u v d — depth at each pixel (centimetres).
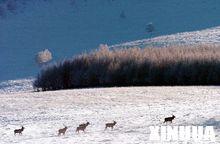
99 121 8500
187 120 7881
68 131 7612
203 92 13100
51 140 6656
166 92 13225
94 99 11981
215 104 10225
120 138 6531
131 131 7188
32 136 7369
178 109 9588
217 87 15012
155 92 13262
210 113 8575
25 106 11075
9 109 10706
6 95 13750
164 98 11875
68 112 9950
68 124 8388
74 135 7106
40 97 12712
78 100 11850
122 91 13762
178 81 18225
